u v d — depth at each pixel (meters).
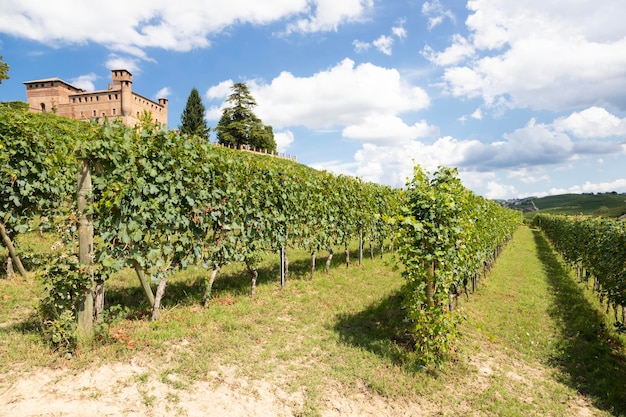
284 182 8.58
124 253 5.17
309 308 7.12
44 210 7.59
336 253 13.45
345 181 11.57
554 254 21.72
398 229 5.95
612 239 9.08
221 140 60.38
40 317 4.34
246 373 4.53
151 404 3.67
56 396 3.53
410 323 6.58
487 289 10.58
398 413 4.31
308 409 4.08
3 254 8.30
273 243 8.20
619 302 7.51
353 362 5.17
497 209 15.60
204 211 6.36
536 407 4.74
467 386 5.09
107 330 4.67
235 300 7.03
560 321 8.16
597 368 5.89
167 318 5.64
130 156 5.10
